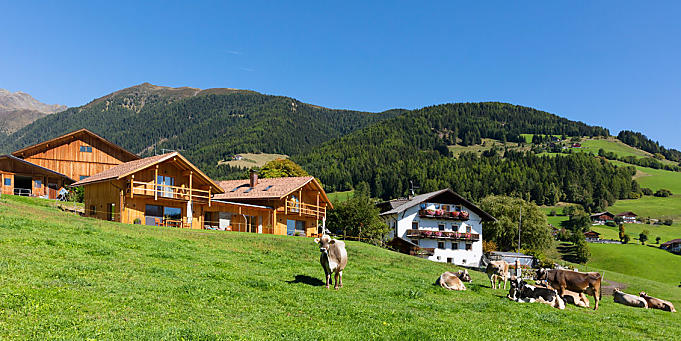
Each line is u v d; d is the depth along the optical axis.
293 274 22.98
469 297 21.94
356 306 16.28
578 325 17.00
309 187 59.34
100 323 11.65
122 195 42.06
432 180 195.25
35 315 11.71
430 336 12.51
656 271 107.88
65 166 64.25
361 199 68.81
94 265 18.27
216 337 11.15
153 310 13.33
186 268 20.72
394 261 37.22
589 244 134.88
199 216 49.66
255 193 57.12
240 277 20.08
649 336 16.66
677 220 180.12
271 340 11.46
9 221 25.62
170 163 46.97
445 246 80.31
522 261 72.56
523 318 17.30
